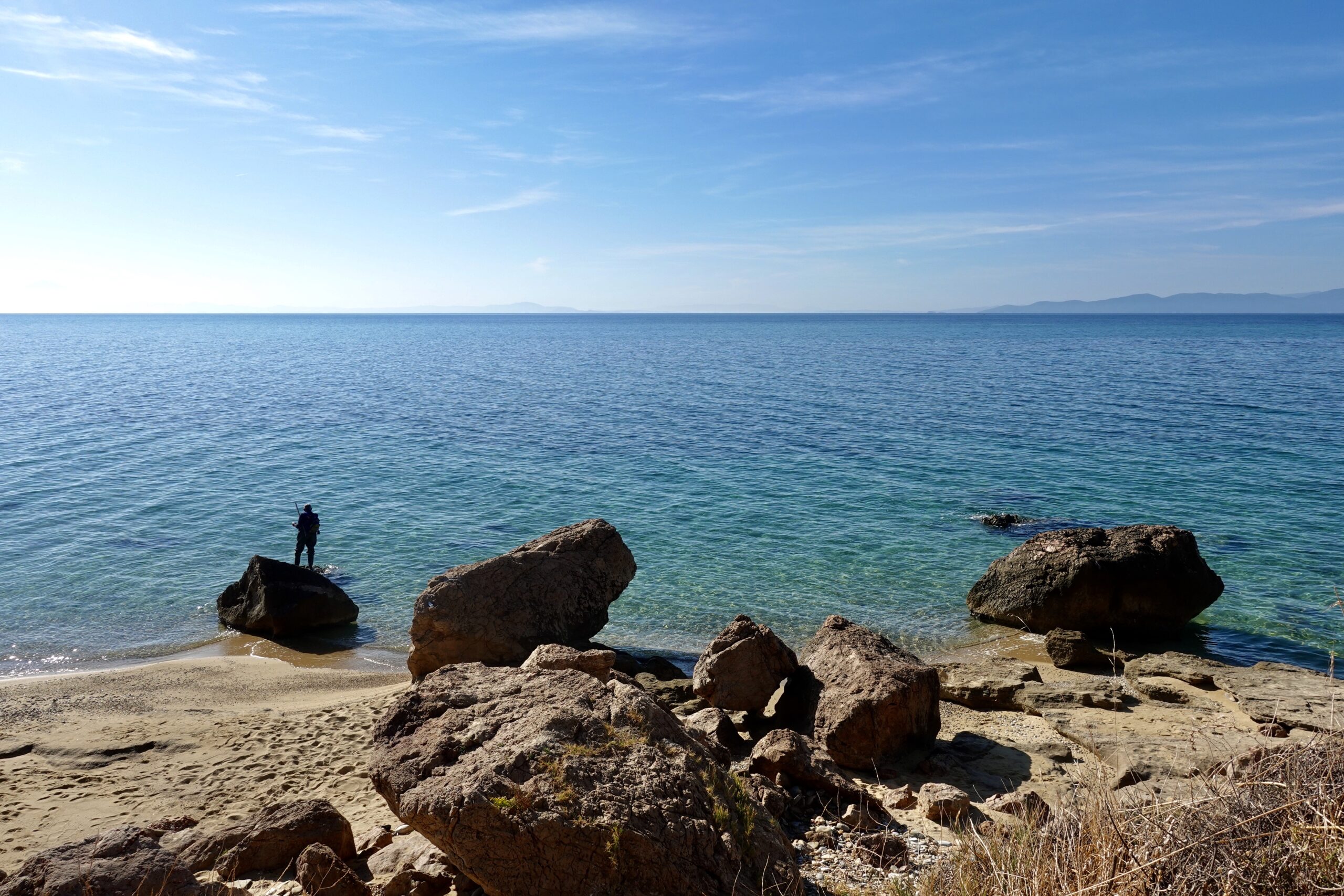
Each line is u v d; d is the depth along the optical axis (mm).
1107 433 43969
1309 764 4988
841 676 10812
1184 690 13039
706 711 10641
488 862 5465
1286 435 42281
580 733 6340
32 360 104938
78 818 9547
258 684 15625
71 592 21266
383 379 81625
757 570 22562
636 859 5375
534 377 84312
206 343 160375
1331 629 18234
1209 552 23453
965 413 52469
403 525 27375
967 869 5324
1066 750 10305
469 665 7547
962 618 19391
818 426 47594
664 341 179625
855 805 7883
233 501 30359
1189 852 4520
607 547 17297
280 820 7281
